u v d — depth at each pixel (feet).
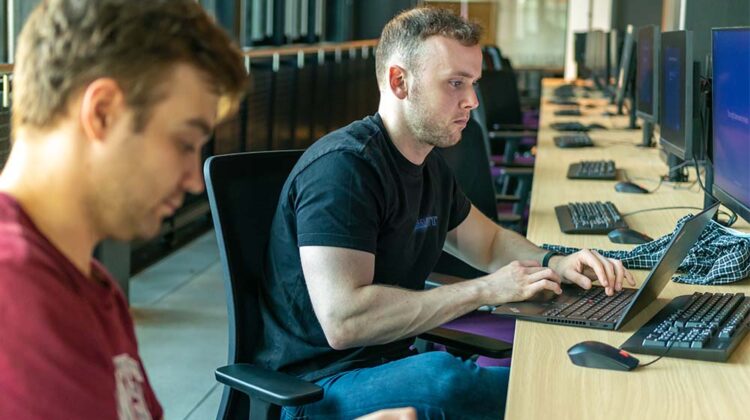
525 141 21.68
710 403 4.90
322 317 6.44
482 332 8.38
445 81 6.86
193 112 3.20
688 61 10.36
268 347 6.77
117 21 3.05
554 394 5.00
